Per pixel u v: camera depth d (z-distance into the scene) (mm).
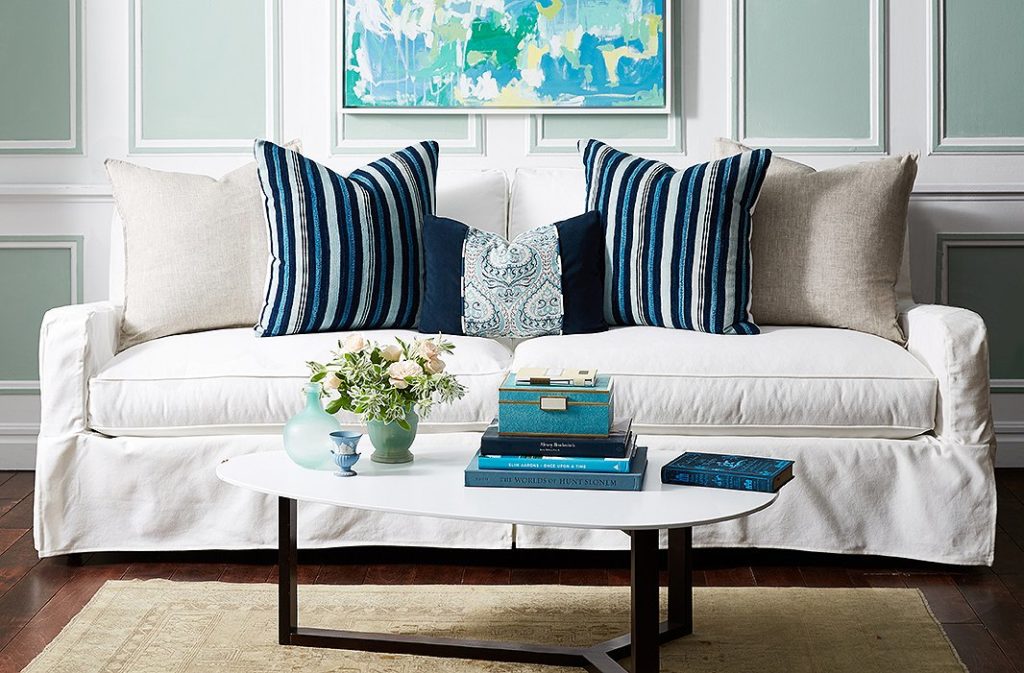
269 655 2094
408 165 3107
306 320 2861
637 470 1925
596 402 1920
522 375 1982
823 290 2922
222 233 2994
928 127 3551
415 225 3035
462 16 3525
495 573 2600
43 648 2135
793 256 2955
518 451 1935
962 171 3561
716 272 2840
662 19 3510
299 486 1932
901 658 2080
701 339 2727
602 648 2027
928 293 3605
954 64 3535
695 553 2736
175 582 2504
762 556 2711
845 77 3545
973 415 2549
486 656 2037
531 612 2314
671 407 2576
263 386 2613
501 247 2939
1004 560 2674
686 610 2188
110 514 2635
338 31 3531
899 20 3527
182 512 2635
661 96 3535
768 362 2605
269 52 3568
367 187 2988
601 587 2479
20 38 3557
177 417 2615
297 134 3594
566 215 3230
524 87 3543
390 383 2055
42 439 2637
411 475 2008
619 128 3588
